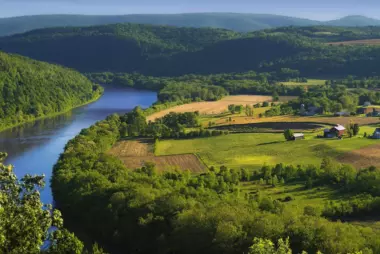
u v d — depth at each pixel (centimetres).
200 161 16425
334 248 7288
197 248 8456
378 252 7406
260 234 7950
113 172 12850
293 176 13762
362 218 10562
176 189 11150
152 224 9506
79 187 11662
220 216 8700
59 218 4131
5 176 4088
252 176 14038
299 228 7975
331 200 11625
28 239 3847
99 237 10300
